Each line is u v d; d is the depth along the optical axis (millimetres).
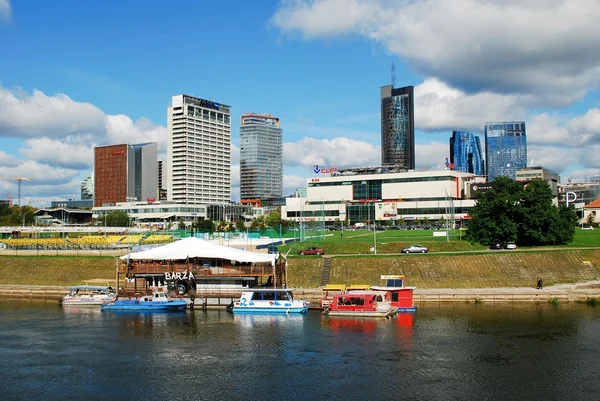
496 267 144125
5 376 81375
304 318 117375
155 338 101375
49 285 157875
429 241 178500
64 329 109125
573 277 141750
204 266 133625
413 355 88625
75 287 138500
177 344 97188
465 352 89812
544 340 95688
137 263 136000
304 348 93500
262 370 82625
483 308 122000
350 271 145875
